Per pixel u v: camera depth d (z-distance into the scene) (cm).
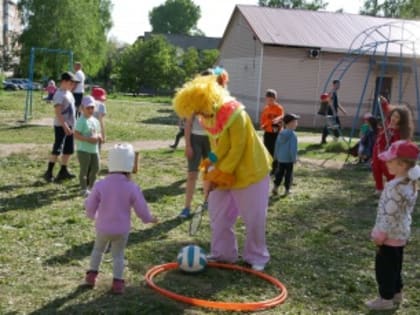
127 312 350
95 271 388
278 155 743
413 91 2088
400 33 2177
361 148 1066
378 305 385
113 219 372
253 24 2098
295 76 2028
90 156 670
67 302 363
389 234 369
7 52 5122
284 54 2012
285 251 509
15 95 2870
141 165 922
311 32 2106
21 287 384
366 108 2069
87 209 376
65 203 632
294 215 648
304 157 1150
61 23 3909
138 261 454
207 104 407
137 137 1303
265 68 2017
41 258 445
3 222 541
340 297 405
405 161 356
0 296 367
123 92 4247
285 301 393
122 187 374
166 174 852
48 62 3906
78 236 506
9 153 962
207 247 501
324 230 590
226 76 509
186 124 570
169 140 1278
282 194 761
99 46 4288
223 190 447
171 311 358
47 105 2166
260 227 444
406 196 362
